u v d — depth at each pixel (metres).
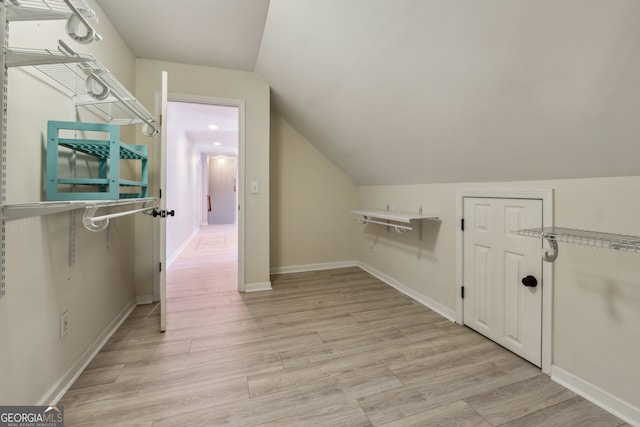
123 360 1.61
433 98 1.54
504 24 1.00
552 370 1.47
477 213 1.97
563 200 1.42
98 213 1.69
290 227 3.56
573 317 1.39
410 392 1.36
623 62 0.86
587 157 1.23
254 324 2.09
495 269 1.84
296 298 2.63
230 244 5.41
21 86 1.09
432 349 1.75
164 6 1.76
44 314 1.21
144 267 2.48
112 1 1.72
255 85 2.75
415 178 2.54
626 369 1.19
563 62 0.97
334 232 3.77
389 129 2.10
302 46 1.93
